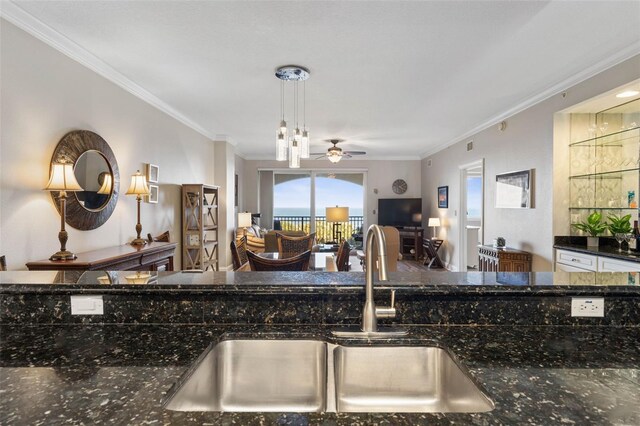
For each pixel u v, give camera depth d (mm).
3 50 2236
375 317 1077
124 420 604
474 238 7016
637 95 3111
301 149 3771
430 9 2273
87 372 796
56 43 2613
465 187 6363
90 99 3039
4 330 1084
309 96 4039
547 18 2379
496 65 3160
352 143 7004
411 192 8773
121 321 1144
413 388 1024
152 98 4031
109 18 2387
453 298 1151
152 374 788
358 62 3092
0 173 2223
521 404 669
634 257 2809
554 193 3744
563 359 889
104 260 2473
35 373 791
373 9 2275
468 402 812
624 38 2662
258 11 2301
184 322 1144
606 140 3689
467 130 5770
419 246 7895
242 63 3123
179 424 592
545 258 3887
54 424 593
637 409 655
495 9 2271
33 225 2449
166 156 4516
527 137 4227
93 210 3029
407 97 4070
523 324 1148
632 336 1057
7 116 2266
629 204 3518
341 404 1017
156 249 3260
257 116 4910
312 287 1142
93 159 3037
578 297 1150
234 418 609
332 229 8859
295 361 1059
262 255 3934
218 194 6254
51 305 1143
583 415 634
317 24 2463
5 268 2094
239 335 1061
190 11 2305
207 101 4227
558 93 3672
